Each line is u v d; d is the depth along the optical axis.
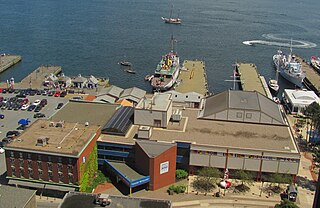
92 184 125.31
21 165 119.75
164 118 140.88
